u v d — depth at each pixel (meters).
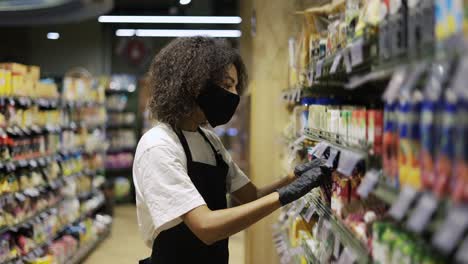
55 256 4.93
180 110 1.93
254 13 4.49
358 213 1.59
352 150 1.54
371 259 1.34
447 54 0.86
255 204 1.70
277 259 4.11
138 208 1.96
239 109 7.71
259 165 4.42
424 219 0.90
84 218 6.41
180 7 11.41
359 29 1.45
